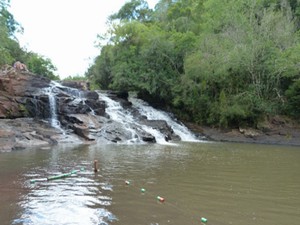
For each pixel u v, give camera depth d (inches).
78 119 938.1
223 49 1255.5
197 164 554.9
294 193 365.1
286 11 1472.7
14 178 402.9
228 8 1384.1
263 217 277.1
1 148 656.4
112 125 977.5
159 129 1095.0
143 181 405.4
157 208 293.6
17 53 2201.0
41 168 474.9
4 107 903.1
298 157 695.1
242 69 1248.8
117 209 286.5
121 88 1528.1
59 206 289.6
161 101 1520.7
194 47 1425.9
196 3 1855.3
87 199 315.9
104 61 1824.6
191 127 1307.8
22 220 250.5
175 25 1700.3
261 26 1293.1
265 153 765.3
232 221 264.4
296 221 269.1
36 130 842.2
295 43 1259.2
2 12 1771.7
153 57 1492.4
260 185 402.6
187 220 262.8
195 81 1338.6
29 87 1048.2
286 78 1253.1
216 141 1130.7
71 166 497.4
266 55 1221.1
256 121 1190.3
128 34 1662.2
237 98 1204.5
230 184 403.2
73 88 1221.7
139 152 696.4
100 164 525.0
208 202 318.7
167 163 555.8
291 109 1213.7
